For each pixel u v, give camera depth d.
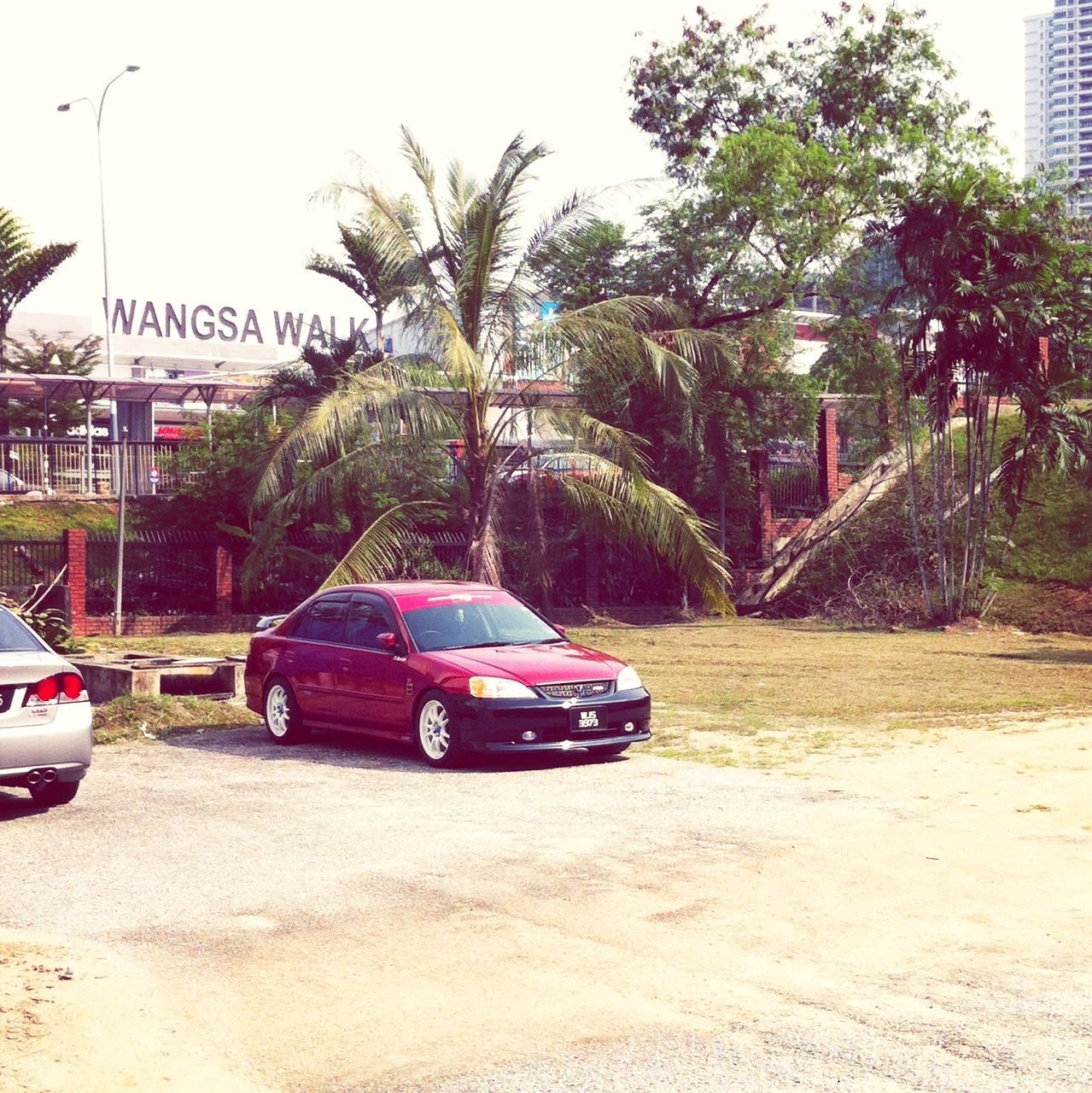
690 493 36.06
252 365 64.06
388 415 25.00
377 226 25.30
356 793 10.22
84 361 53.12
